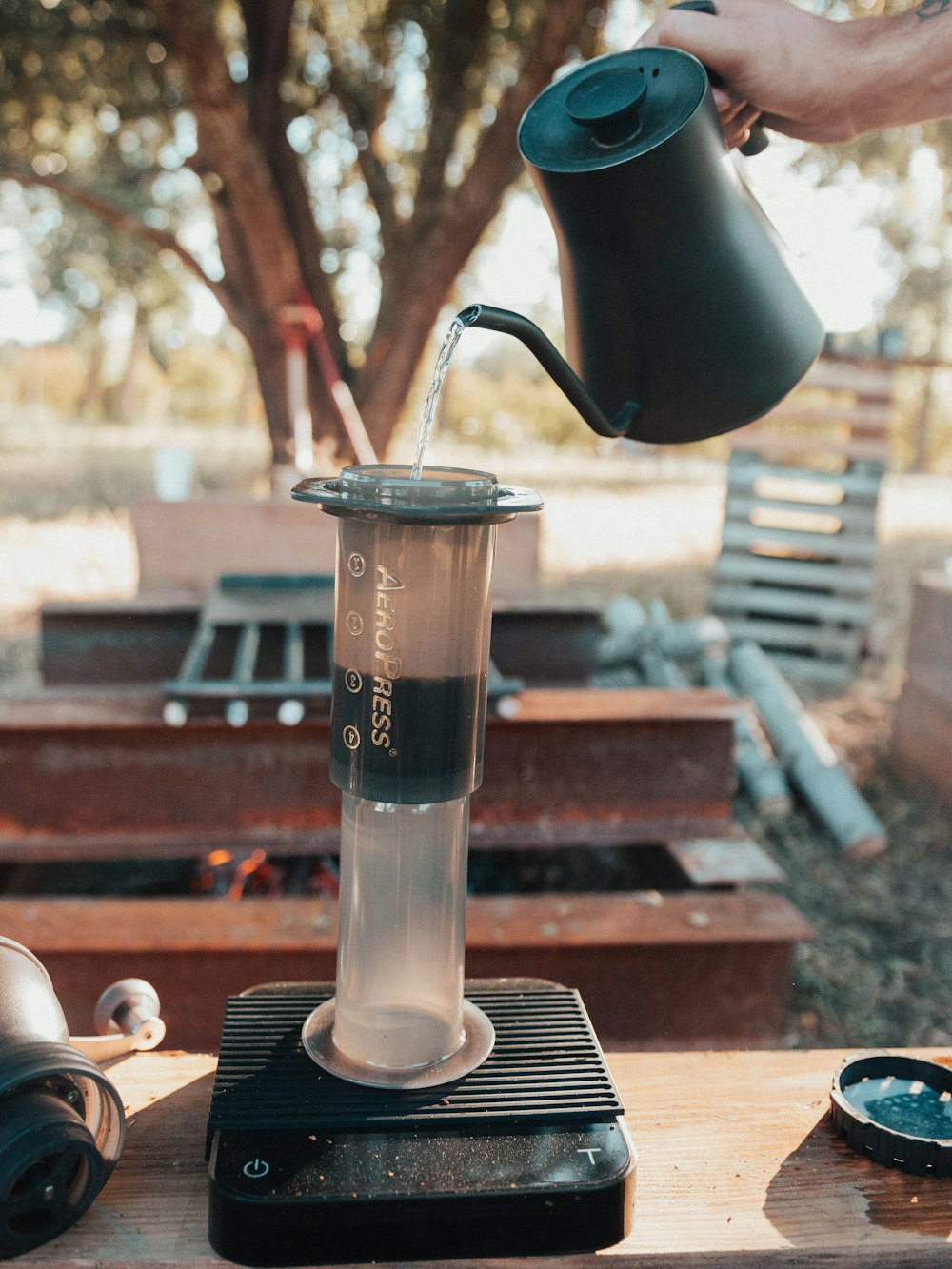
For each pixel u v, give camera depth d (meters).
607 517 12.17
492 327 0.93
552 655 3.78
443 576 0.83
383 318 5.85
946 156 6.65
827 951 3.08
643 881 3.13
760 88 1.17
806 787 4.03
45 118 6.28
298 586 3.60
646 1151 0.95
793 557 6.25
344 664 0.87
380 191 6.06
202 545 3.95
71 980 2.18
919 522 13.89
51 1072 0.76
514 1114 0.89
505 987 1.11
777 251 1.19
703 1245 0.83
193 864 3.26
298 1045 0.98
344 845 0.92
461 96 5.63
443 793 0.88
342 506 0.80
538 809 2.63
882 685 5.82
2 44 5.62
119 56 5.85
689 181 1.05
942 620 4.25
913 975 2.98
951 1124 0.97
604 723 2.61
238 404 36.00
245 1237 0.80
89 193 5.25
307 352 5.52
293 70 6.28
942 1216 0.87
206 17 4.32
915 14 1.15
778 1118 1.00
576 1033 1.02
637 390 1.18
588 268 1.13
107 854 2.49
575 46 5.30
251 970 2.19
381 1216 0.81
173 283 19.59
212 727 2.49
